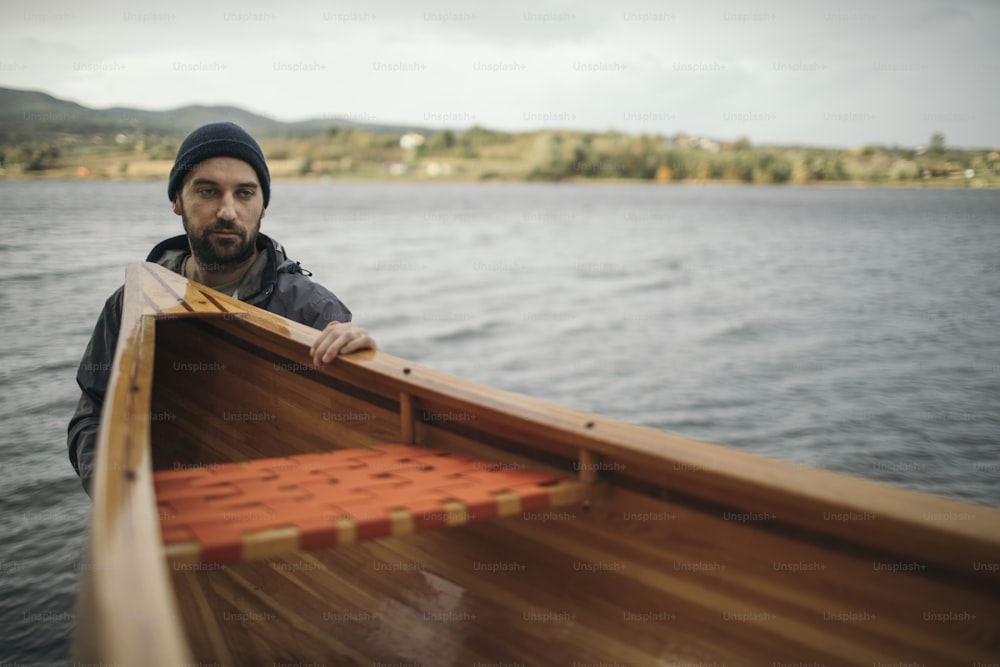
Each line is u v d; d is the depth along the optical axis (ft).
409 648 7.23
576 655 6.48
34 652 9.85
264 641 7.80
